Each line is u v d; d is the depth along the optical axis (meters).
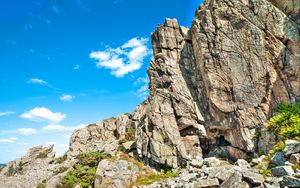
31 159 72.19
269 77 37.22
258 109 36.78
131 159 42.59
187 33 46.78
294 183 16.30
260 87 37.38
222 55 39.72
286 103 35.47
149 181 34.50
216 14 41.22
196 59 43.31
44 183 52.50
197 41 42.12
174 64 46.03
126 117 67.50
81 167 51.50
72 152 66.62
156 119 41.91
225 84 38.94
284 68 37.22
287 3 39.44
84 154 55.53
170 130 40.91
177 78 44.53
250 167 24.20
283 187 16.86
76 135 70.62
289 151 20.67
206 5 45.66
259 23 39.12
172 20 49.53
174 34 48.50
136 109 63.62
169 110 42.28
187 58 45.50
